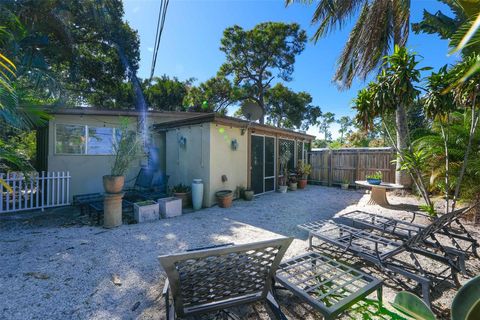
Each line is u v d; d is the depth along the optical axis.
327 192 8.89
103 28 11.01
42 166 7.03
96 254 3.29
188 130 6.82
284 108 18.22
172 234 4.14
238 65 16.59
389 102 3.94
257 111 7.12
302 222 4.93
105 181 4.41
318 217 5.31
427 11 6.52
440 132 5.48
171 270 1.50
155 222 4.85
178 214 5.40
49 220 4.93
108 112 6.89
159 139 7.97
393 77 3.84
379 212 5.54
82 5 9.54
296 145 10.33
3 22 4.73
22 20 6.19
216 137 6.38
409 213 5.36
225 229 4.45
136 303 2.27
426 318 1.07
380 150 9.33
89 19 10.20
